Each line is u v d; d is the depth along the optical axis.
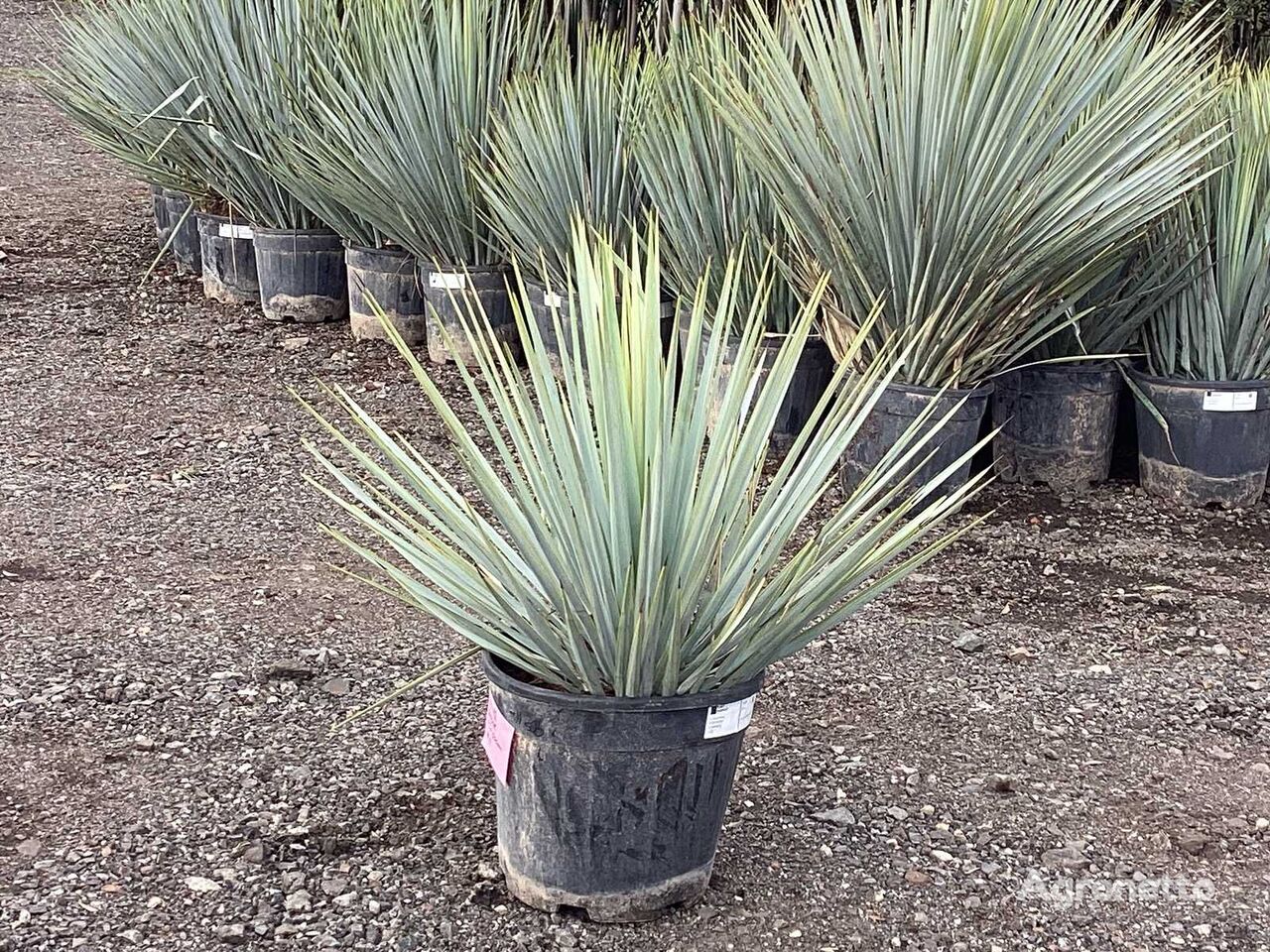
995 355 3.91
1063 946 2.15
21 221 7.35
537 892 2.15
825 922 2.18
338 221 5.52
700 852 2.15
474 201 5.04
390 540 2.12
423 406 4.88
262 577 3.43
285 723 2.72
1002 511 4.11
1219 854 2.42
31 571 3.39
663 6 5.37
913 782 2.61
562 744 2.01
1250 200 3.92
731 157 4.17
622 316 1.89
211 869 2.25
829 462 2.08
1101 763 2.71
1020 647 3.21
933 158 3.52
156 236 7.15
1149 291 4.00
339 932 2.10
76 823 2.36
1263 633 3.33
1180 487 4.17
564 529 1.92
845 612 2.10
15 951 2.01
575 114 4.65
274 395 4.96
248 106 5.58
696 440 1.94
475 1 5.07
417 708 2.81
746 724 2.10
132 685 2.83
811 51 3.70
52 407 4.73
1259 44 6.16
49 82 6.93
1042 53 3.46
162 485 4.05
